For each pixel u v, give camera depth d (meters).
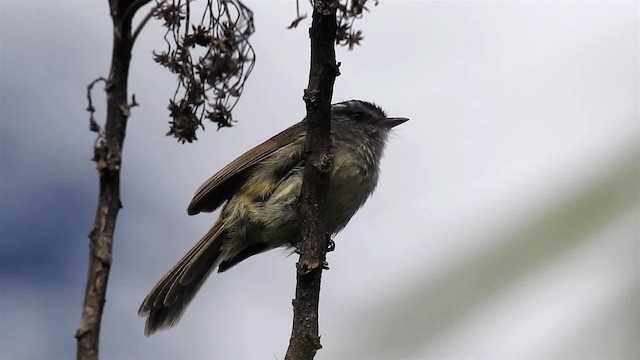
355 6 8.23
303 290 8.98
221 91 7.39
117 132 5.23
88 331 4.88
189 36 7.26
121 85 5.29
